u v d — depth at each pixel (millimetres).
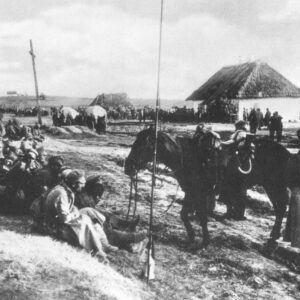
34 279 5035
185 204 8164
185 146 8125
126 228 7613
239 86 49469
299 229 7684
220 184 8570
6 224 7727
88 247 6645
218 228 9422
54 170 8523
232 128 34625
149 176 14562
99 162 17766
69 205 6895
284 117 49562
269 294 6562
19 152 10938
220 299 6242
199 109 46156
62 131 32688
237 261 7621
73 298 4777
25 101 109250
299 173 7824
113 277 5840
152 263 6484
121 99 75750
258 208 11516
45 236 6707
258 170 8914
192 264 7395
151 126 8141
